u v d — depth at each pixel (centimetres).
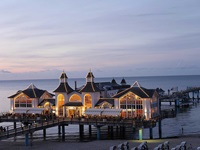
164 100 14825
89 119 7806
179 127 9800
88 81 8969
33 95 9300
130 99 8238
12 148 6581
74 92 8950
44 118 8362
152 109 8319
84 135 8581
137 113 8150
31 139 7662
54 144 6981
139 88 8381
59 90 9119
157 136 8300
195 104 17125
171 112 9956
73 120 7950
